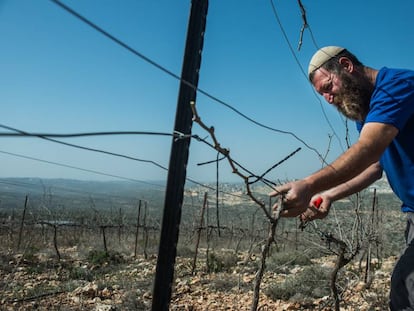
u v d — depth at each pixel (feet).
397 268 7.91
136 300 21.34
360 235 16.76
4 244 44.96
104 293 24.00
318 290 22.21
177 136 5.28
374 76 7.69
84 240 54.19
